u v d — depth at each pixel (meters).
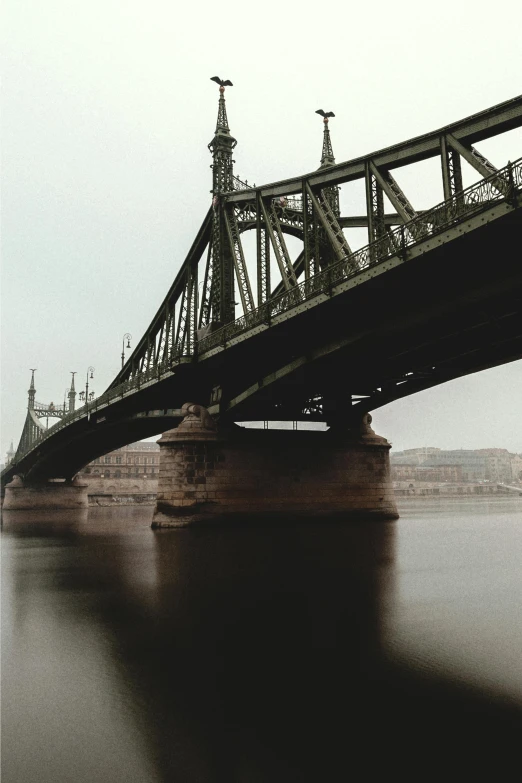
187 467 35.56
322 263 36.81
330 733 7.49
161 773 6.71
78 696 8.95
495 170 19.14
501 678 9.15
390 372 34.62
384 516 39.81
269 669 9.82
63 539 36.88
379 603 14.52
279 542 27.44
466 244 18.98
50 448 81.75
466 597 15.16
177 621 13.06
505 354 29.44
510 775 6.43
